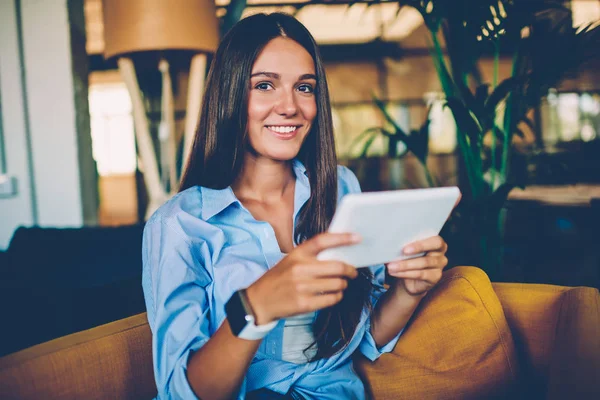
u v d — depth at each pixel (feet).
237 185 3.44
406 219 2.23
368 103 25.07
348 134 25.00
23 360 2.36
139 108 7.98
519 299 3.78
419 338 3.48
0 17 8.22
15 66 8.25
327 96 3.46
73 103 8.34
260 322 2.18
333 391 3.11
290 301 2.09
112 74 22.80
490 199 5.25
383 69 24.81
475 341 3.42
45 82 8.32
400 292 3.25
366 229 2.09
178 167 9.19
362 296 3.26
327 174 3.51
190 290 2.88
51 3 8.23
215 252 3.07
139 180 20.79
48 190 8.40
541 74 4.89
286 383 3.05
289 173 3.56
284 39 3.14
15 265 4.68
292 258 2.09
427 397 3.34
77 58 8.56
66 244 5.00
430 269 2.60
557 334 3.02
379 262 2.42
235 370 2.32
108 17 7.29
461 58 5.34
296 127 3.20
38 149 8.38
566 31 4.97
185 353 2.57
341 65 24.79
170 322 2.72
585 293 3.46
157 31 6.96
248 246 3.15
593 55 4.78
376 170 20.18
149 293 3.02
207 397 2.39
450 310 3.50
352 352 3.34
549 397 2.17
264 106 3.10
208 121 3.31
